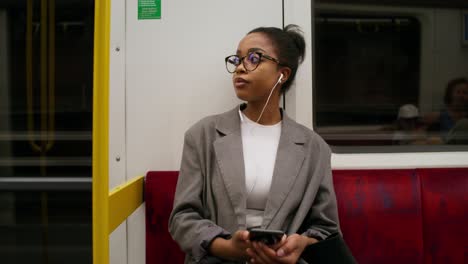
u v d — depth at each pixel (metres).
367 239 1.38
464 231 1.43
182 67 1.48
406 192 1.42
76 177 1.42
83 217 1.43
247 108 1.19
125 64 1.47
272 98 1.17
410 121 1.67
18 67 1.42
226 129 1.15
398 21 1.66
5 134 1.41
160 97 1.48
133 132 1.48
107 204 0.83
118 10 1.46
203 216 1.11
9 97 1.42
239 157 1.10
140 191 1.37
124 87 1.47
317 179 1.11
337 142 1.61
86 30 1.42
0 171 1.41
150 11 1.47
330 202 1.12
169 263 1.34
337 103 1.62
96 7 0.82
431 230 1.42
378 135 1.64
